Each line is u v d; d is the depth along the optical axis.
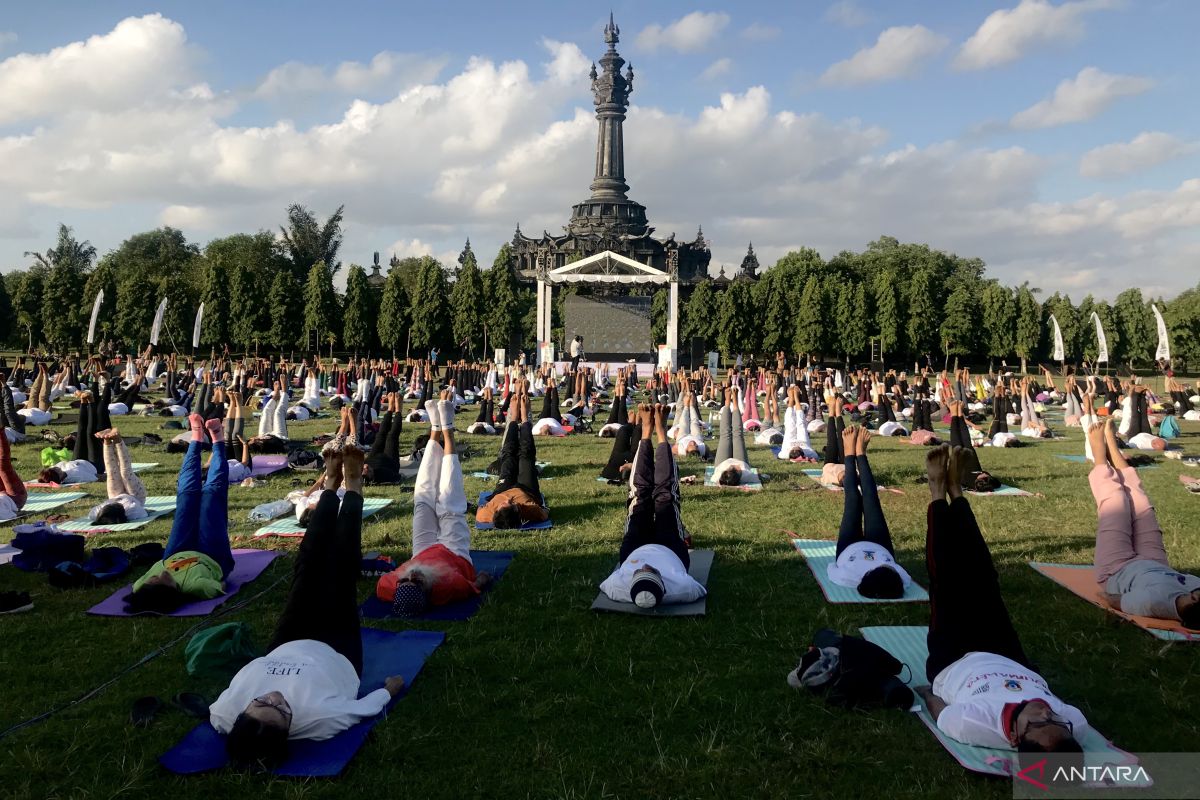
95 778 5.08
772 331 79.69
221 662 6.57
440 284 76.12
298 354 77.44
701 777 5.12
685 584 8.06
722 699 6.14
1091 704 6.07
